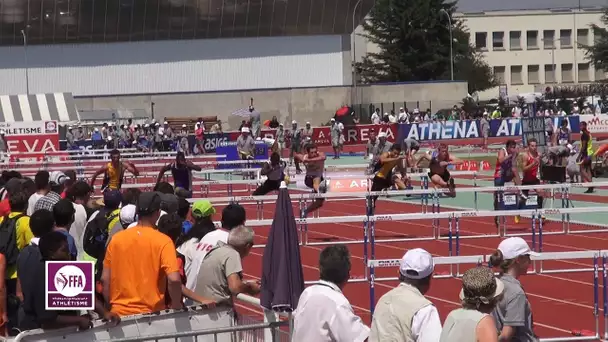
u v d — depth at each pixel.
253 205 28.53
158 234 8.07
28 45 73.00
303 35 76.62
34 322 7.89
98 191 30.11
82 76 73.81
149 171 37.56
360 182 23.98
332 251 6.41
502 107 67.00
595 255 11.85
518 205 20.66
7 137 40.75
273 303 7.66
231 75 75.75
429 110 65.50
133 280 7.96
